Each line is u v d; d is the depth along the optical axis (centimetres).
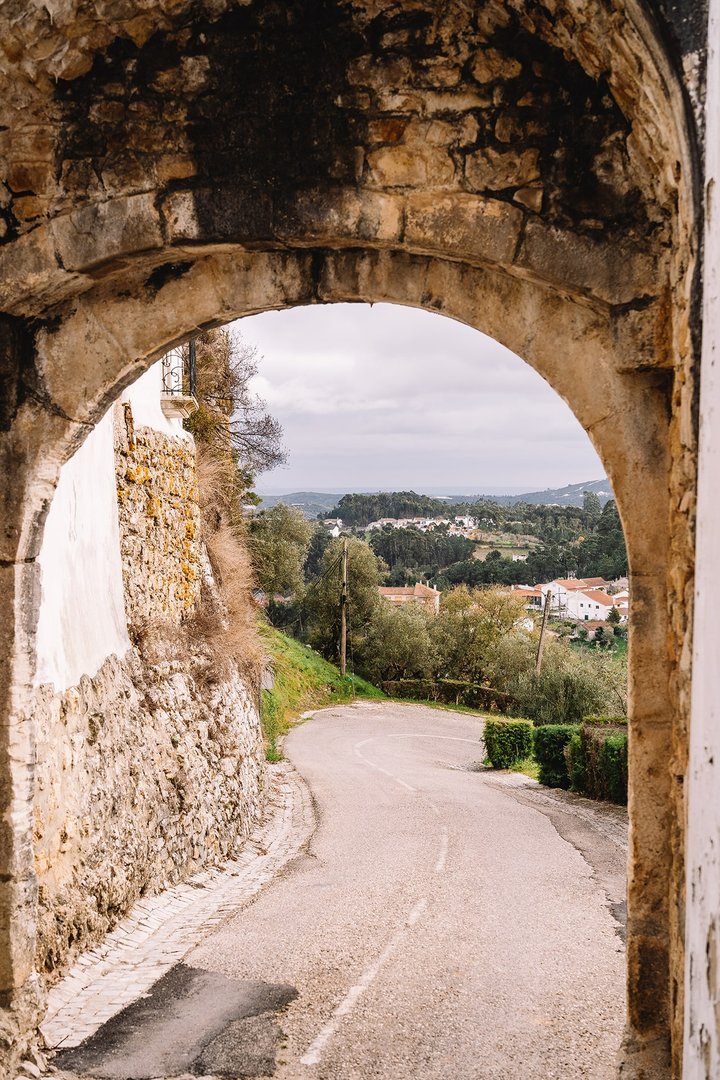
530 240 362
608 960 595
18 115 385
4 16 347
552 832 1095
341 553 3694
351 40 366
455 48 358
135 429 953
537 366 386
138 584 935
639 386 368
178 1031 475
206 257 418
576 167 357
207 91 378
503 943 632
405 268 404
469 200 367
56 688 594
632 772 353
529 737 1825
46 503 453
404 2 352
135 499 939
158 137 385
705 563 243
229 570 1389
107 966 590
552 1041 455
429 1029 473
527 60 354
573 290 361
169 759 863
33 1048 434
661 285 350
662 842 349
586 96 353
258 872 916
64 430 438
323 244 391
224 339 1814
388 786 1485
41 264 401
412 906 733
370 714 2802
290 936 649
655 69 289
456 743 2289
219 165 384
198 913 741
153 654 912
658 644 355
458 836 1046
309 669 3111
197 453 1381
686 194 290
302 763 1775
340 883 825
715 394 238
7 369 433
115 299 429
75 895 584
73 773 611
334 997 522
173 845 827
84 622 707
